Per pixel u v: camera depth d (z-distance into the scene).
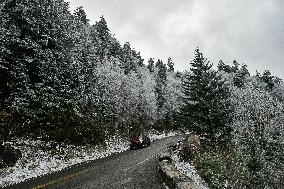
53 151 23.98
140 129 55.47
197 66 34.09
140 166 17.94
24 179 16.03
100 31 82.56
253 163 20.39
